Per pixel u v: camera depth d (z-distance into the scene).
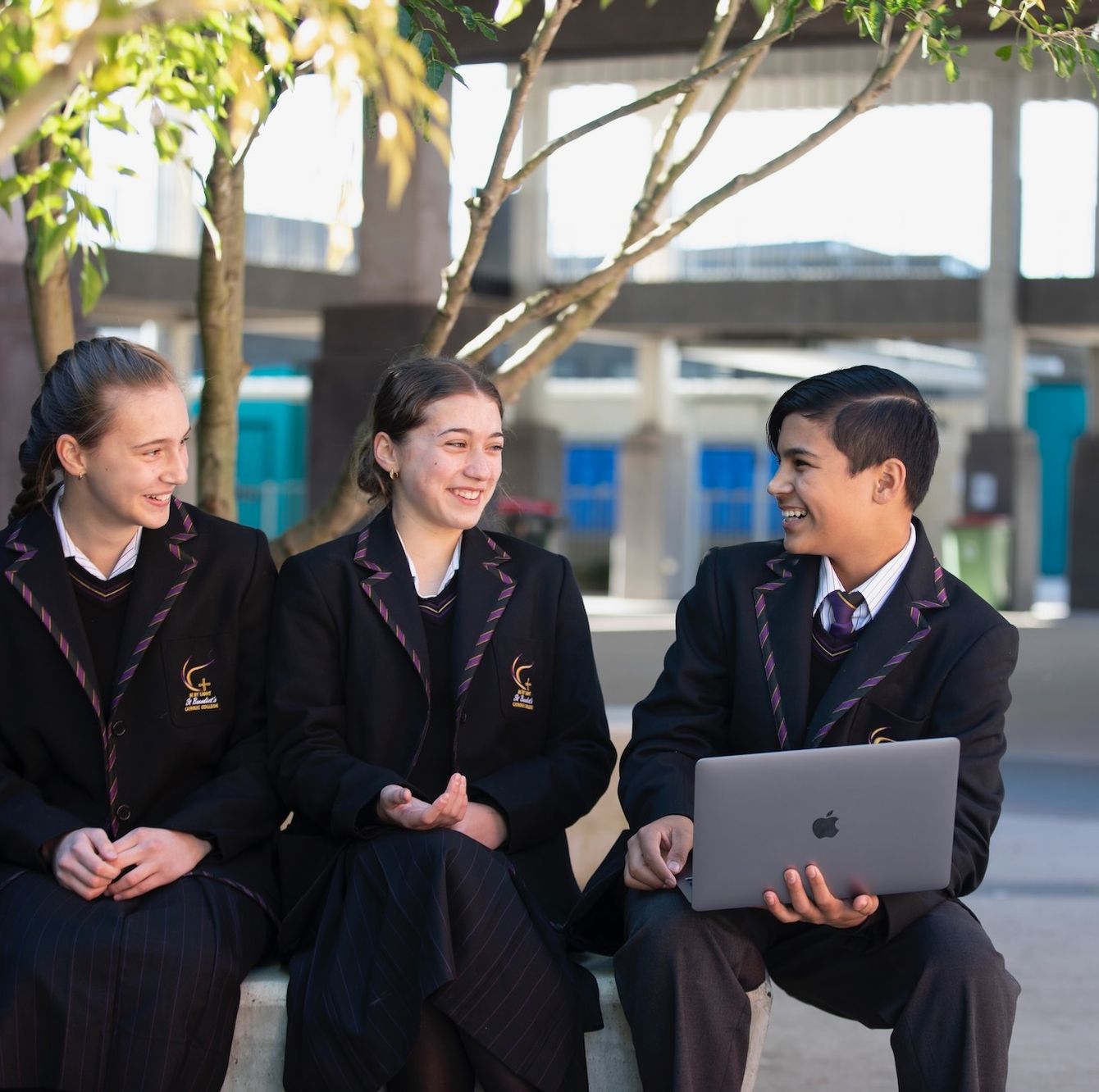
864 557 2.72
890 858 2.44
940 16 3.16
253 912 2.64
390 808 2.59
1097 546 18.69
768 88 15.58
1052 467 29.88
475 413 2.80
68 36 1.52
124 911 2.52
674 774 2.74
